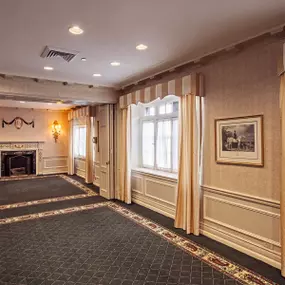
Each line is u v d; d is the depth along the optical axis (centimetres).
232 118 331
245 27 273
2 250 326
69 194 638
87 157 786
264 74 294
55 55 351
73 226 413
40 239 361
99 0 216
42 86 489
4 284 253
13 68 413
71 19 250
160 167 533
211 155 364
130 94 526
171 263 294
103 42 310
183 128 396
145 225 417
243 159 317
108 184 592
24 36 289
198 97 375
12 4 220
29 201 570
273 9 235
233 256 309
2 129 880
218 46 326
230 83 335
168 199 464
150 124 558
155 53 351
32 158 944
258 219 302
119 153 592
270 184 289
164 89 430
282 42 276
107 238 365
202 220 379
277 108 282
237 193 324
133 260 301
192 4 224
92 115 749
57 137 980
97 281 258
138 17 247
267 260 292
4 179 841
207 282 256
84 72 443
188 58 373
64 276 267
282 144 263
